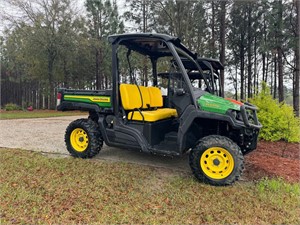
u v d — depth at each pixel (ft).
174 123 13.52
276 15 32.50
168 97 14.75
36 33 54.29
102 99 13.28
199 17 40.60
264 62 58.65
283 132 17.98
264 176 11.03
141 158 14.33
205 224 7.26
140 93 13.53
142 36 11.73
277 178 10.71
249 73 56.75
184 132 10.84
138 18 45.44
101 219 7.41
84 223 7.20
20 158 13.62
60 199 8.63
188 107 10.87
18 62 69.82
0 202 8.34
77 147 14.25
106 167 12.27
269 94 19.36
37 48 55.77
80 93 13.94
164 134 13.04
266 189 9.63
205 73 15.34
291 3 32.48
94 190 9.41
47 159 13.52
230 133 11.69
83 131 14.12
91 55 63.52
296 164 12.74
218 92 16.35
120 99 12.78
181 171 12.05
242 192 9.41
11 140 19.26
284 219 7.54
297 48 30.27
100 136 14.07
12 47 63.52
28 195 8.85
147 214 7.73
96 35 60.44
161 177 11.12
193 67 14.98
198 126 11.82
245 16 52.21
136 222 7.30
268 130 18.02
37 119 36.86
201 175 10.36
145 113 12.34
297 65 30.32
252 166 12.42
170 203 8.50
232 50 58.95
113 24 57.26
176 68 12.25
